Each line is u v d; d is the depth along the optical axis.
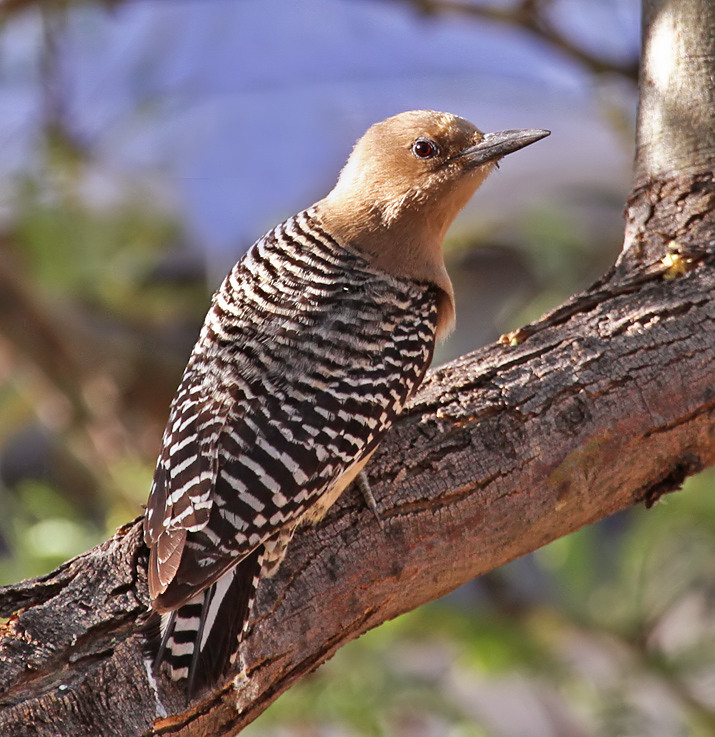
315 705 10.95
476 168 9.31
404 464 7.91
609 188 14.15
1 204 12.74
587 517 8.25
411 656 12.34
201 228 13.31
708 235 8.73
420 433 8.04
